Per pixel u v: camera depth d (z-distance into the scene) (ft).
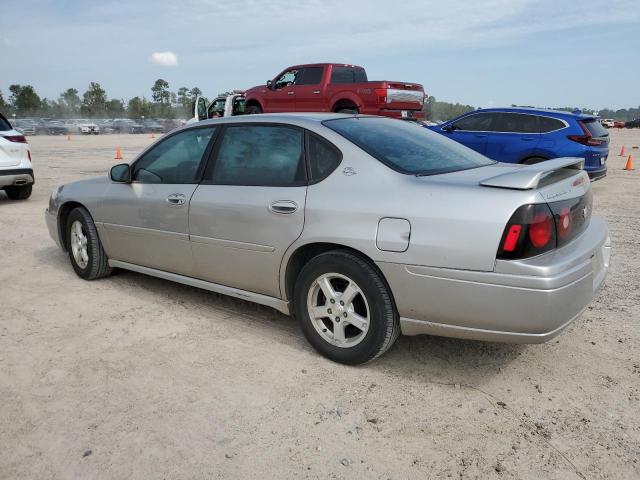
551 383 10.54
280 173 12.05
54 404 9.91
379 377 10.84
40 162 58.13
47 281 17.01
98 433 9.05
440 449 8.61
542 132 32.27
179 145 14.25
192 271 13.97
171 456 8.47
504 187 9.47
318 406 9.82
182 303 14.98
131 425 9.26
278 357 11.73
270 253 11.91
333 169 11.26
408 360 11.53
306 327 11.69
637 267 17.85
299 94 46.09
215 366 11.34
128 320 13.80
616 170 48.73
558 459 8.34
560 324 9.44
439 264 9.65
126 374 11.00
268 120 12.68
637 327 12.99
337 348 11.27
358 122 12.74
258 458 8.43
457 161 12.10
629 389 10.28
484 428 9.12
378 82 41.04
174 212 13.74
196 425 9.26
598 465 8.20
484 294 9.39
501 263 9.23
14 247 21.34
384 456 8.45
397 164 10.93
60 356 11.80
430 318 10.11
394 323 10.62
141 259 15.29
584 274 9.63
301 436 8.96
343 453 8.53
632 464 8.21
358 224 10.48
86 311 14.42
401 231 10.01
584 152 30.86
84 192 16.52
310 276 11.30
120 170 14.99
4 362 11.53
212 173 13.35
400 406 9.80
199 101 66.28
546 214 9.34
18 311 14.44
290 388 10.44
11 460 8.39
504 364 11.31
